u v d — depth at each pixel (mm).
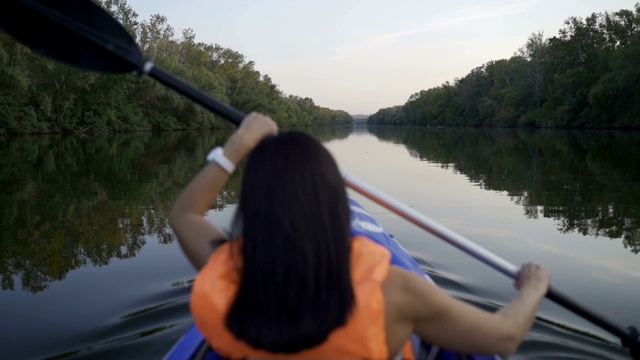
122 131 35281
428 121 81812
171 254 4109
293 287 886
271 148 942
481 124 60125
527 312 1118
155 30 46312
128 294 3299
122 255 4105
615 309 3080
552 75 39938
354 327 903
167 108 39375
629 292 3334
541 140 21391
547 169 9812
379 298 920
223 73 56438
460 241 1324
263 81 68000
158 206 6035
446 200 6609
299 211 895
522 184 7906
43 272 3729
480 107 54844
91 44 1438
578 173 9008
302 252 885
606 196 6578
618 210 5672
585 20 38312
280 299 889
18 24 1487
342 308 897
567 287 3449
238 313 920
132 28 36344
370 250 969
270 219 898
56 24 1453
